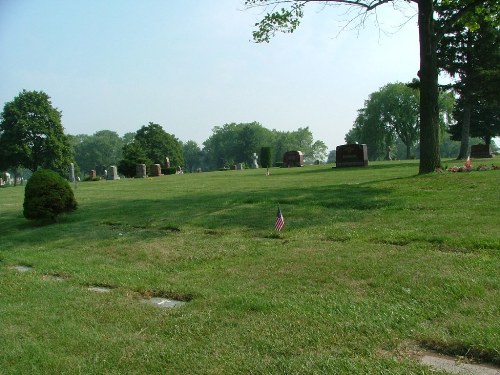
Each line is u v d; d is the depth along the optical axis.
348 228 8.91
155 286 6.25
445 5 18.97
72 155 69.56
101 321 5.08
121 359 4.08
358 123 88.19
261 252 7.67
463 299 4.82
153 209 13.51
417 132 82.06
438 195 11.70
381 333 4.16
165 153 74.62
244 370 3.71
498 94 32.19
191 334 4.53
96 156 141.88
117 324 4.95
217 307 5.20
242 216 11.16
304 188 15.90
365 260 6.54
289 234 8.90
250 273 6.51
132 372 3.85
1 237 11.61
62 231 11.50
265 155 60.72
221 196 15.34
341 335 4.18
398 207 10.55
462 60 32.50
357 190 13.96
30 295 6.25
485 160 29.61
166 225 10.98
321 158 144.00
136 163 48.16
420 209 10.19
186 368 3.83
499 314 4.34
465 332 4.00
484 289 5.02
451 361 3.66
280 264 6.78
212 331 4.55
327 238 8.35
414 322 4.32
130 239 9.80
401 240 7.61
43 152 64.75
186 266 7.40
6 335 4.78
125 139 163.12
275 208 11.89
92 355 4.20
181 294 5.86
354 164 32.69
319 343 4.07
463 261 6.12
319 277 5.99
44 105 64.69
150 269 7.39
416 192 12.52
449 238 7.33
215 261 7.48
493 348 3.66
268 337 4.27
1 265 8.40
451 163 27.61
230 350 4.09
